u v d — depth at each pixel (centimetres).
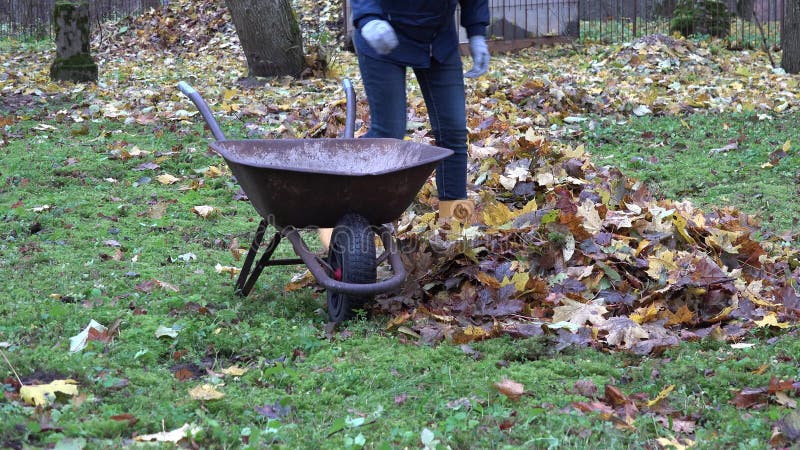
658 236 493
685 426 312
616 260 463
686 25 1686
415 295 443
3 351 354
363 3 436
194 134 841
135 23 1808
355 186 381
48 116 925
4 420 289
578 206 524
